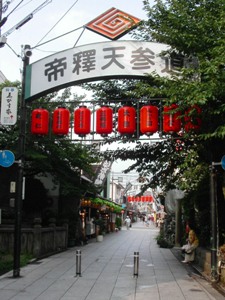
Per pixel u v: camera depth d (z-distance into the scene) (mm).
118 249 23406
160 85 12023
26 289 10867
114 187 70625
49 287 11195
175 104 11289
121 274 13633
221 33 10750
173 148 15383
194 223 18141
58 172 22172
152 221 92062
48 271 14023
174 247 24328
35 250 17375
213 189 12367
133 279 12648
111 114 11578
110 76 12047
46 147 20203
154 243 28766
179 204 24641
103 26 12805
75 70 12289
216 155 12734
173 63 11891
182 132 12773
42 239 18453
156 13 12453
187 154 14242
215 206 12305
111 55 12094
